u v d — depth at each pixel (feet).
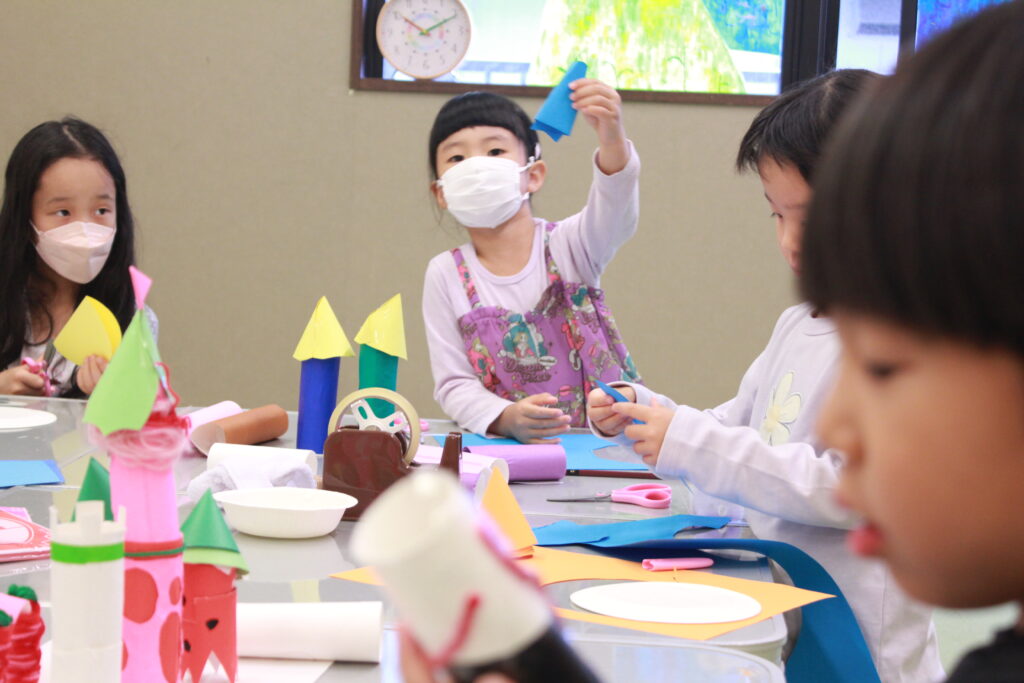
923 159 0.80
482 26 10.27
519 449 4.14
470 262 6.27
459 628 0.75
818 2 10.07
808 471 3.10
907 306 0.81
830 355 3.64
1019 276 0.76
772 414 3.81
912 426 0.83
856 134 0.86
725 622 2.29
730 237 10.14
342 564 2.67
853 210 0.84
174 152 10.39
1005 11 0.83
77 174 6.31
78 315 5.23
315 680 1.89
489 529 0.79
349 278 10.42
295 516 2.91
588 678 0.78
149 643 1.65
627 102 10.12
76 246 6.26
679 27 10.17
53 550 1.48
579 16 10.19
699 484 3.19
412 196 10.32
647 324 10.24
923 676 3.22
